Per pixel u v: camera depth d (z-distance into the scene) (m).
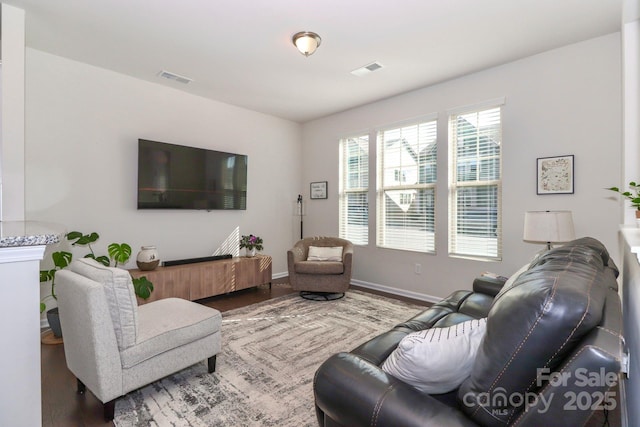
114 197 3.47
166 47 2.92
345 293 4.20
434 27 2.58
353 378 1.04
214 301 3.84
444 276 3.76
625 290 1.69
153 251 3.45
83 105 3.24
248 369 2.23
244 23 2.53
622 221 2.46
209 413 1.76
